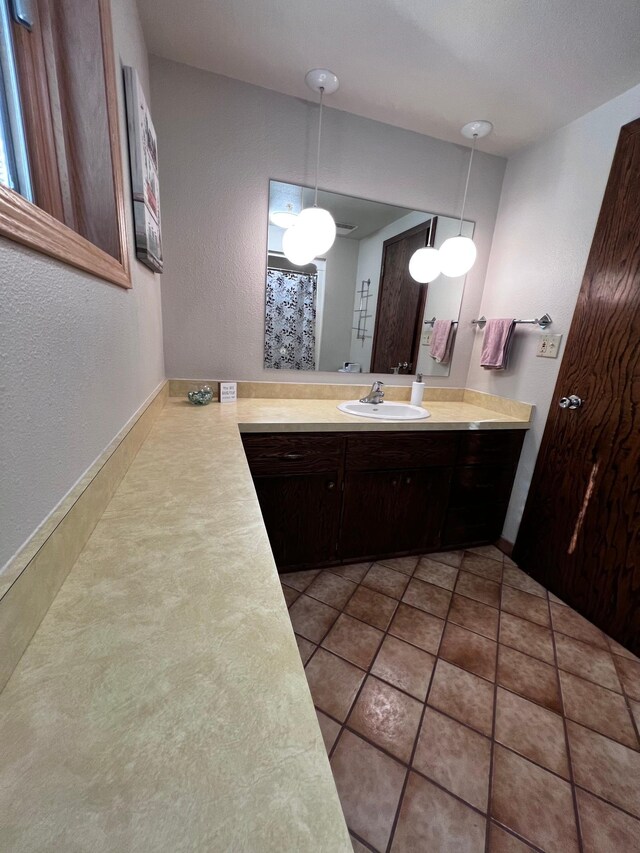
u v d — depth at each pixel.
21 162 0.62
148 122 1.25
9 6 0.57
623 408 1.56
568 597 1.78
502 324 2.08
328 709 1.21
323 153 1.86
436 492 2.01
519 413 2.06
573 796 1.01
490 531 2.21
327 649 1.45
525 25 1.27
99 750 0.34
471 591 1.84
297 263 1.96
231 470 1.02
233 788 0.32
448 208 2.13
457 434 1.94
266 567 0.62
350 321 2.12
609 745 1.14
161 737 0.36
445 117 1.82
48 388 0.55
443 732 1.15
